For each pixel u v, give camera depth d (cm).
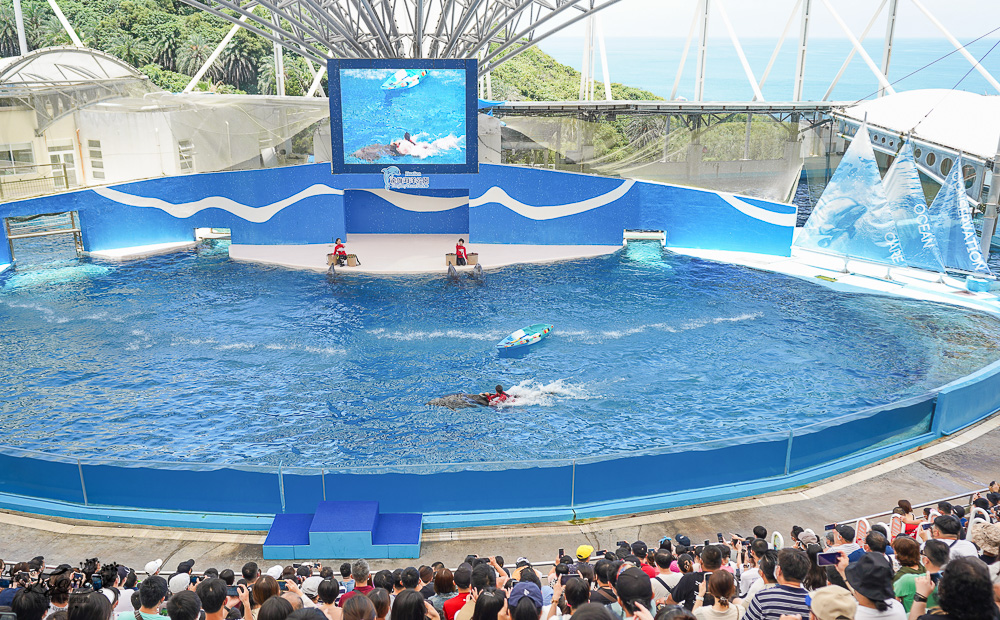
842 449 1536
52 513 1380
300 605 726
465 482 1345
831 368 2408
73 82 4594
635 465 1379
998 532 665
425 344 2611
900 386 2264
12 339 2661
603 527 1313
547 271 3678
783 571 593
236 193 4175
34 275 3578
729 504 1385
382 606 677
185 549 1265
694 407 2103
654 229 4231
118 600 817
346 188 4197
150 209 4172
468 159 3891
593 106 5512
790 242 3969
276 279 3525
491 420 2009
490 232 4244
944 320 2908
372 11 4481
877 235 3584
